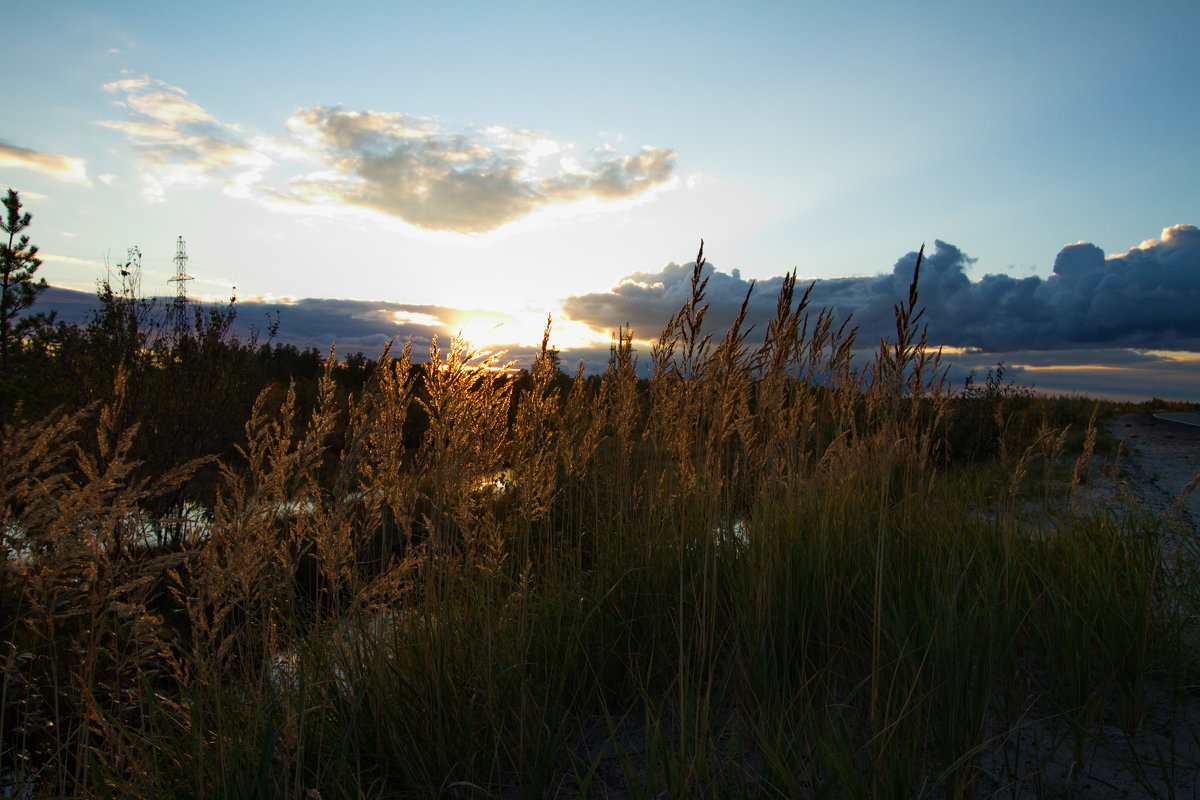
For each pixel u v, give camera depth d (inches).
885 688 110.0
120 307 346.0
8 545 84.1
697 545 147.5
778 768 85.0
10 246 451.8
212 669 92.4
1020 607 131.7
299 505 107.7
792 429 156.9
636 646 131.0
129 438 93.6
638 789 84.7
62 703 115.0
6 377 268.4
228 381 372.5
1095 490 280.7
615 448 185.5
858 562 142.2
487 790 96.7
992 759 101.3
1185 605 145.3
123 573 92.5
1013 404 673.6
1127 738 97.7
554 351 144.0
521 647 115.6
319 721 102.7
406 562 112.2
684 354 158.1
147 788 89.4
